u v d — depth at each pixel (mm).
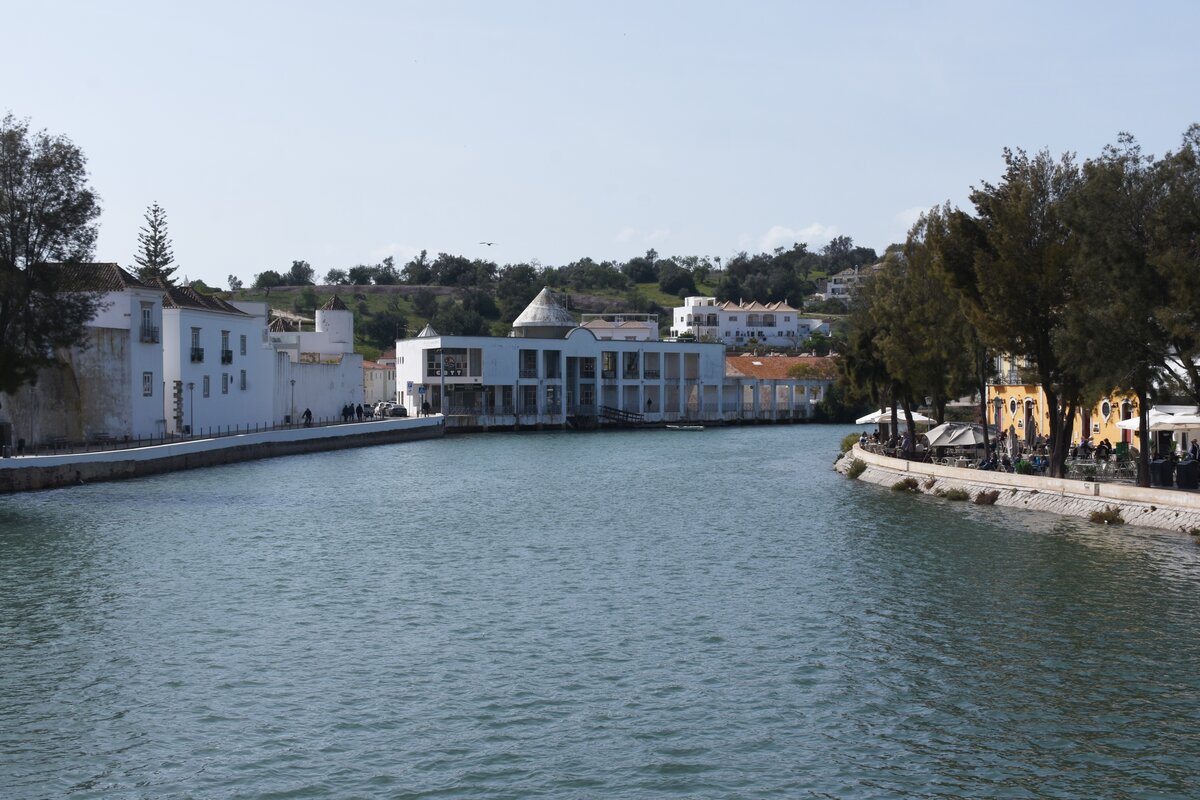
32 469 66500
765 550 46844
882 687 28141
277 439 98688
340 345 151750
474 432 145750
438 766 23250
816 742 24625
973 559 43719
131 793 22125
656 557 45500
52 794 22109
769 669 29562
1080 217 52312
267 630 33438
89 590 38781
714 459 97938
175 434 93625
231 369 104875
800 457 99625
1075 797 22047
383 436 121875
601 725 25500
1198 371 50719
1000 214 57938
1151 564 41906
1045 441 73000
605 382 162375
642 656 30672
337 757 23719
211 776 22844
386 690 27828
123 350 83688
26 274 69312
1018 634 32781
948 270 60656
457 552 46875
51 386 81000
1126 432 69438
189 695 27516
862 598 37375
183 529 52562
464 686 28109
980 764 23531
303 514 58750
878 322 80000
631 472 85250
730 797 21922
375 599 37531
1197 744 24531
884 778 22859
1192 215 48812
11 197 68938
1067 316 53000
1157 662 30000
